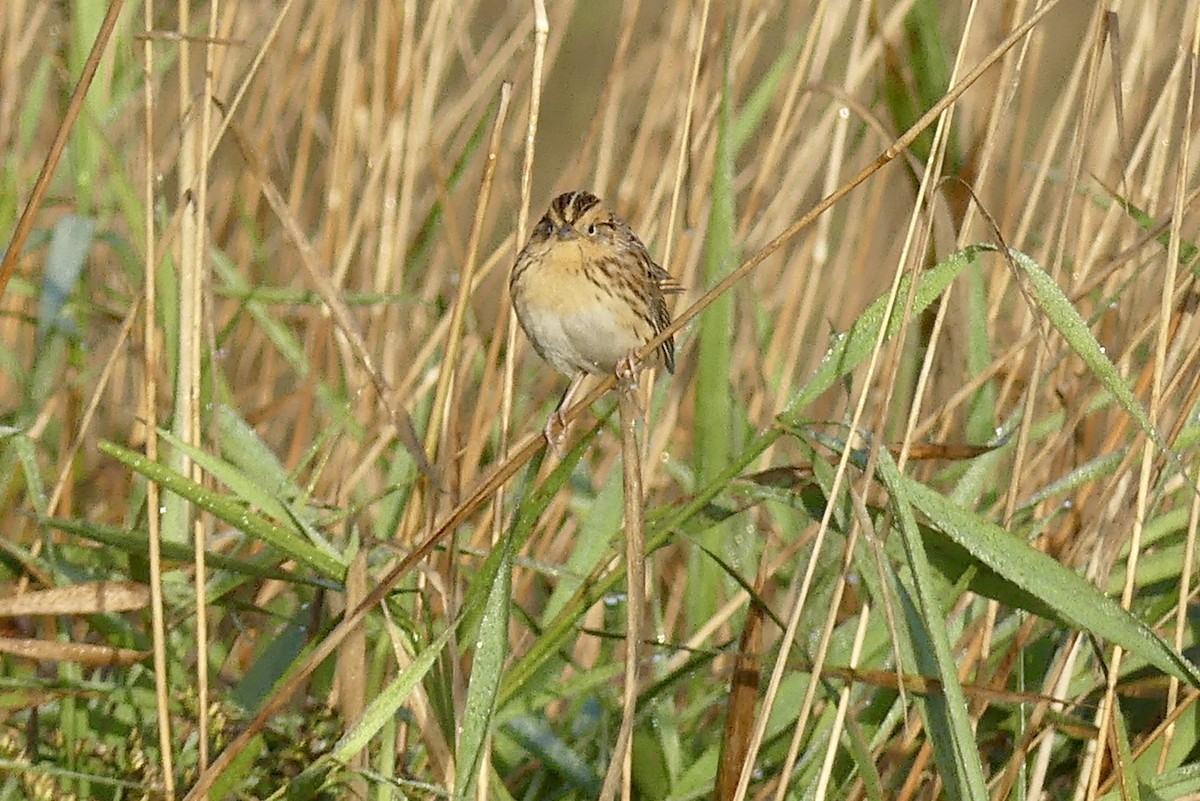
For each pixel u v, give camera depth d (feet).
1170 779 24.77
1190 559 24.30
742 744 24.80
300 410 36.42
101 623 27.55
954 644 26.00
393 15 37.63
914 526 21.77
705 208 37.14
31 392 34.58
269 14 40.14
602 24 60.70
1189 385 27.35
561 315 32.42
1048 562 22.13
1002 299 37.35
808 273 37.88
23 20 40.29
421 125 36.27
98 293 40.98
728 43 30.40
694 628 30.73
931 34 32.04
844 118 34.50
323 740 25.63
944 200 30.27
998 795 24.84
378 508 35.42
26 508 34.53
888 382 22.82
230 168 40.91
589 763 28.50
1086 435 32.68
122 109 38.14
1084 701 27.04
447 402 27.53
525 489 26.96
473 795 23.02
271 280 38.06
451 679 24.14
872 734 27.22
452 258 40.47
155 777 25.07
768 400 34.40
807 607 27.48
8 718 28.94
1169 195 34.50
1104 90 35.55
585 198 32.96
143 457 23.54
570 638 27.17
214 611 30.25
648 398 32.73
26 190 39.40
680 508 25.07
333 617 26.07
